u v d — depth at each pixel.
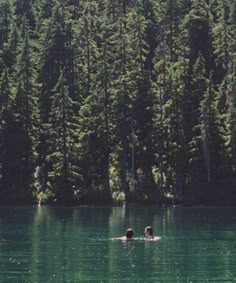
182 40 113.44
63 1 126.94
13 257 38.75
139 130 101.00
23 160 99.75
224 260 37.78
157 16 128.12
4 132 100.00
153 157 100.12
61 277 32.34
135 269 34.59
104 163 98.94
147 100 101.06
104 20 118.56
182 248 42.97
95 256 39.09
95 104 100.31
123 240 47.22
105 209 87.50
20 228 56.47
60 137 96.69
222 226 59.22
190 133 98.88
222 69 111.06
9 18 127.56
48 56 111.38
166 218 69.38
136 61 105.06
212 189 95.06
